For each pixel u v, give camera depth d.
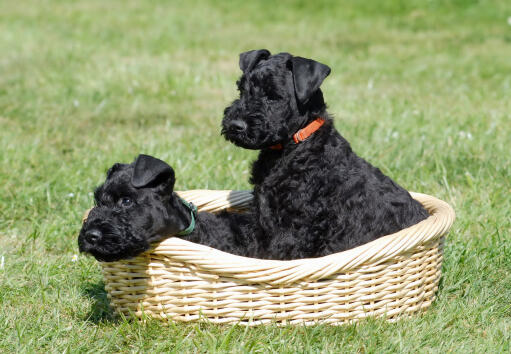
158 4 28.30
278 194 6.02
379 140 10.40
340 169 6.00
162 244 5.22
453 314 5.77
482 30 22.36
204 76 15.46
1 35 20.14
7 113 12.27
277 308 5.30
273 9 26.84
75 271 6.75
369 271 5.30
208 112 12.75
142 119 12.20
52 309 5.94
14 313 5.80
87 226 5.12
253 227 6.39
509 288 6.30
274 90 5.86
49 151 10.26
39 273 6.61
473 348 5.23
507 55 18.09
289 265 5.11
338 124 11.34
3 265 6.63
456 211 7.97
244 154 9.96
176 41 20.25
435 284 6.00
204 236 6.20
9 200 8.50
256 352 5.09
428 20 24.45
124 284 5.50
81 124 11.88
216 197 7.58
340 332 5.34
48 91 13.91
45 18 24.06
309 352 5.03
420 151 9.83
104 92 13.92
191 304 5.37
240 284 5.26
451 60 17.58
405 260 5.46
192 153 9.91
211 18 25.06
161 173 5.36
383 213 6.05
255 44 20.02
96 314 5.91
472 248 7.02
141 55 18.03
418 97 13.55
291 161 5.95
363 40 20.95
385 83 15.11
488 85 14.59
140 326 5.54
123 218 5.18
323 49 19.22
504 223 7.64
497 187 8.65
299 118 5.96
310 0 27.94
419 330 5.47
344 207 5.94
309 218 5.91
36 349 5.23
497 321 5.74
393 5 26.69
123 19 24.41
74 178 9.02
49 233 7.55
